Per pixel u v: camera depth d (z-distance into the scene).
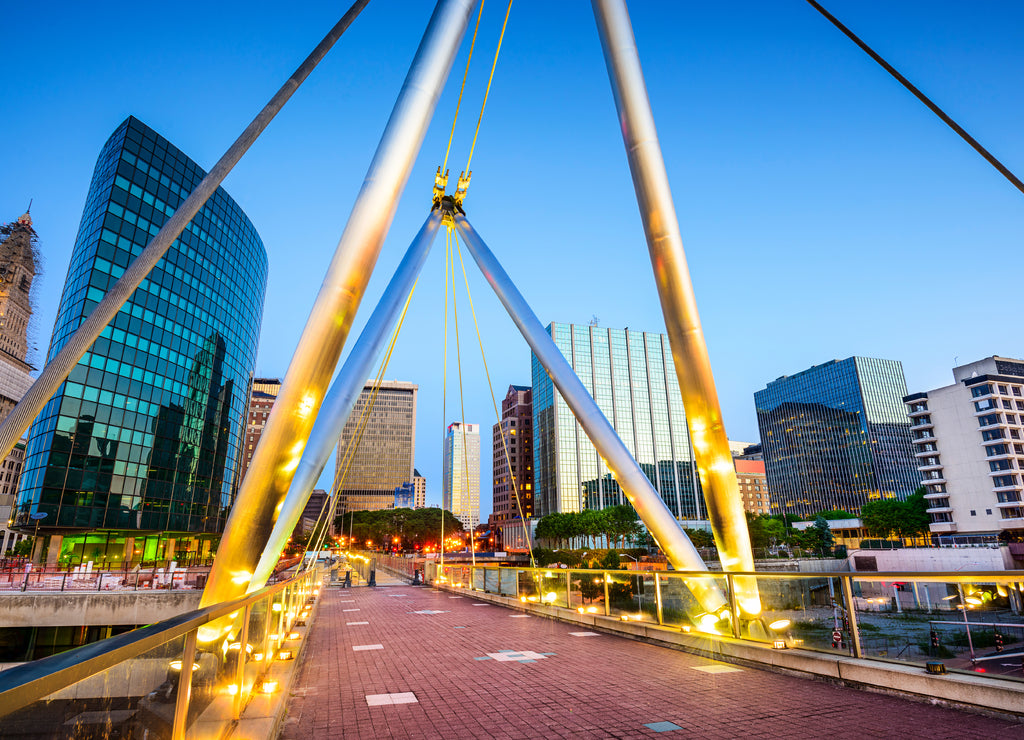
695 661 9.50
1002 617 6.05
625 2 11.97
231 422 86.25
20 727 1.82
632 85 11.73
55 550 62.59
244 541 9.59
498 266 20.27
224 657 4.77
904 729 5.61
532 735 5.80
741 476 193.88
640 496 14.92
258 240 97.88
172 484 71.19
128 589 36.75
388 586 36.44
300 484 12.80
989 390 95.88
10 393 137.12
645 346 159.75
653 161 11.65
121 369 66.25
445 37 10.57
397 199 9.84
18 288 143.00
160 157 73.88
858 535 128.62
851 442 177.38
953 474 99.12
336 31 8.66
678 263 11.60
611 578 13.82
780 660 8.48
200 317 78.56
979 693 6.04
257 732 5.10
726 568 11.98
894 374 183.25
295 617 12.23
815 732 5.61
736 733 5.67
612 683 7.98
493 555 151.00
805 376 195.38
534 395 164.88
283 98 8.18
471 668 9.18
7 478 129.88
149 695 2.89
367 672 8.95
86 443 61.88
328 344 9.41
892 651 7.16
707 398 11.80
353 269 9.50
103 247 66.19
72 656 2.00
